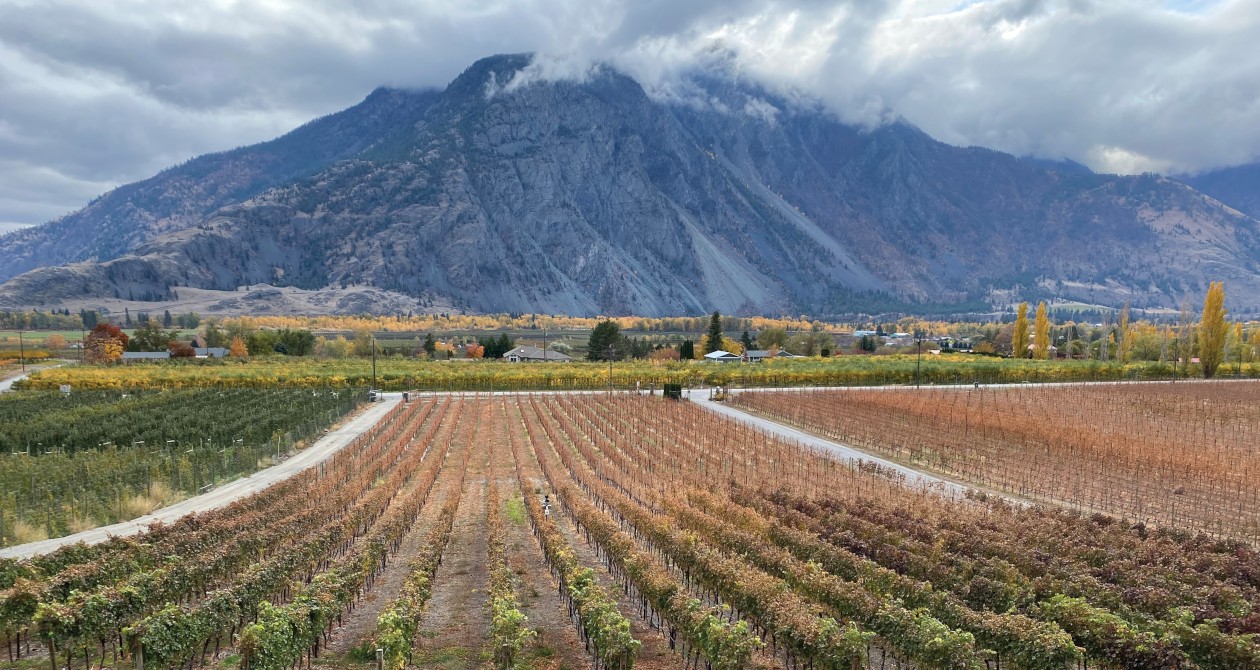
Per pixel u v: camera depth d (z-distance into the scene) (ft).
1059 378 372.79
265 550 95.66
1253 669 63.10
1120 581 85.76
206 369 348.38
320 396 278.05
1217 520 124.57
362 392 297.33
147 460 157.38
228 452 175.42
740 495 133.28
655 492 137.80
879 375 355.97
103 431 191.42
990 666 72.74
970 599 80.69
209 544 96.94
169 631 63.67
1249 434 212.64
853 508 119.65
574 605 79.25
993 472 164.76
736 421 244.01
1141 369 384.88
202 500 137.90
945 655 62.39
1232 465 166.09
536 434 221.66
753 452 191.11
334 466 165.58
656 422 241.76
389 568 100.12
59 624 64.18
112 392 285.02
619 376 351.87
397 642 64.49
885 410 253.85
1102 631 67.77
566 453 181.78
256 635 61.77
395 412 262.26
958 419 231.50
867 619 72.13
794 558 91.66
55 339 582.35
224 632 74.33
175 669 66.33
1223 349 396.98
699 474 160.66
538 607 85.05
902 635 66.95
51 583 75.00
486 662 69.41
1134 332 484.33
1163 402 270.05
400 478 151.74
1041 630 65.87
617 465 170.60
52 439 184.44
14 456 167.84
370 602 86.58
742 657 62.03
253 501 124.16
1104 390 312.09
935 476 164.76
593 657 71.67
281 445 192.65
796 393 308.60
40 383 302.86
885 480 156.87
